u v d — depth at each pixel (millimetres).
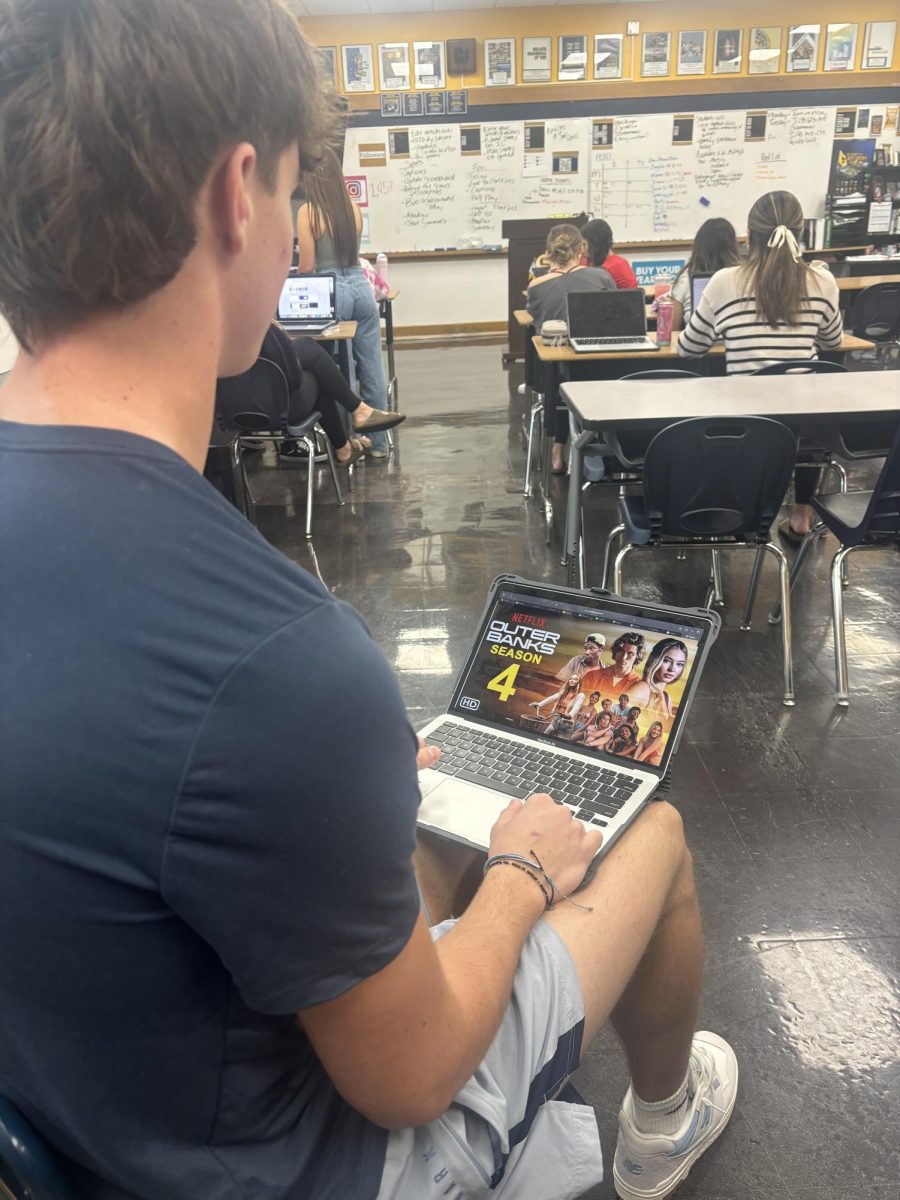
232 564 443
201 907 438
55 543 430
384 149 8422
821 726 2180
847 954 1507
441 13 8039
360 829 454
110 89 402
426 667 2514
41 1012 471
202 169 440
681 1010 968
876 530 2139
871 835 1797
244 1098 536
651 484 2188
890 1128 1227
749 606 2674
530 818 814
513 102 8266
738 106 8250
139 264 434
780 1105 1260
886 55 8133
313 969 470
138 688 416
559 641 1115
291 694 425
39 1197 521
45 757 415
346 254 4336
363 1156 596
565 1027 712
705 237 4352
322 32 8109
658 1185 1107
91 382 456
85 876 428
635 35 8078
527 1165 705
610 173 8453
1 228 427
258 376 3127
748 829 1824
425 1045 540
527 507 3873
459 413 5699
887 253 7203
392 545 3479
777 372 3127
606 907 797
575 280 4414
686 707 1014
